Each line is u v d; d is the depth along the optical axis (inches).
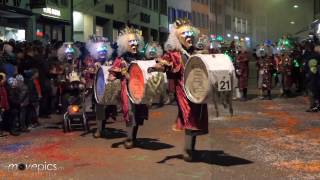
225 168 275.7
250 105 605.9
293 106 591.2
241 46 687.7
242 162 290.0
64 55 456.8
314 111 532.1
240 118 481.7
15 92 411.2
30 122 447.2
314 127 419.5
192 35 291.3
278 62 727.7
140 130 413.1
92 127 438.0
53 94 522.0
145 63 312.8
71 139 378.3
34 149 338.3
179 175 261.4
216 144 345.7
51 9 1005.8
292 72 741.3
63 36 1073.5
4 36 840.9
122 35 343.9
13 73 444.1
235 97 679.7
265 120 466.0
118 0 1434.5
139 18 1646.2
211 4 1798.7
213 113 521.0
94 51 410.9
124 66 328.8
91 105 499.5
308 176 257.6
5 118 413.1
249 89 868.6
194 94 273.1
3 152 328.5
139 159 301.4
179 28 292.2
